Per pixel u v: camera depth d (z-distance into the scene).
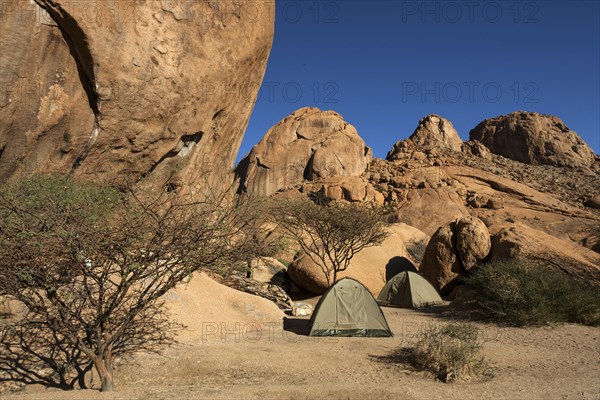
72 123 9.88
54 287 5.39
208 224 5.88
